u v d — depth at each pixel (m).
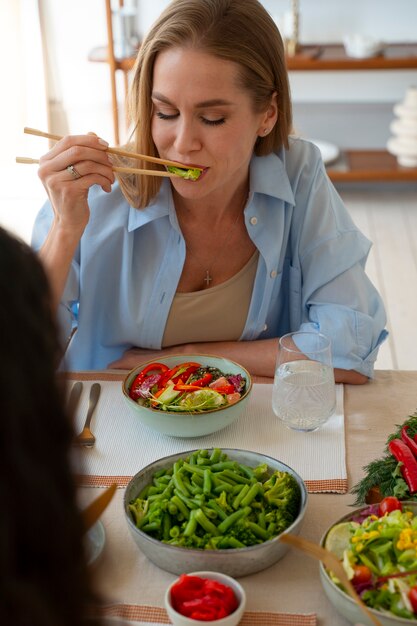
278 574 1.09
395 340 3.37
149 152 1.59
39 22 4.71
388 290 3.79
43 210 1.74
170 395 1.40
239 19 1.45
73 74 5.01
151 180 1.62
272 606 1.03
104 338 1.80
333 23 4.82
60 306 1.67
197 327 1.75
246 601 1.04
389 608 0.96
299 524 1.10
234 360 1.66
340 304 1.69
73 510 0.59
